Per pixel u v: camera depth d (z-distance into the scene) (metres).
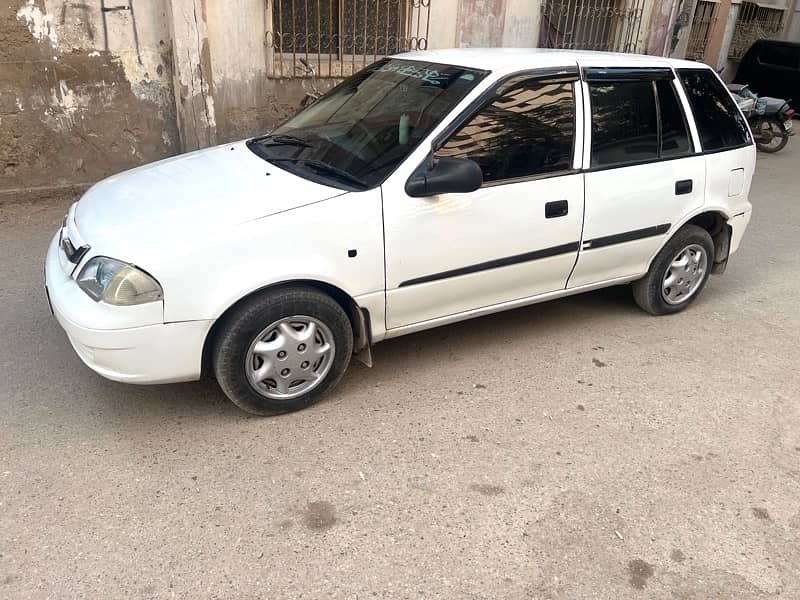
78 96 6.25
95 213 3.16
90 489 2.72
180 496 2.71
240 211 2.95
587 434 3.28
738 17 14.76
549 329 4.38
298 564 2.42
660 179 4.05
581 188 3.72
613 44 10.02
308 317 3.11
